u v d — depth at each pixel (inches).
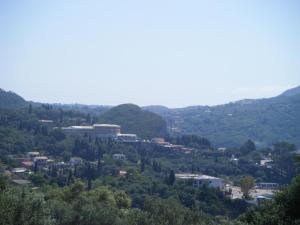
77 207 2459.4
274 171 5703.7
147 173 5157.5
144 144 7711.6
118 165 5767.7
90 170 4707.2
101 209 2465.6
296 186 1279.5
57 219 2316.7
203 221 2480.3
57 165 5531.5
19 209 1486.2
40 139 6929.1
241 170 5949.8
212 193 3853.3
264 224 1273.4
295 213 1268.5
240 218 1440.7
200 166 6181.1
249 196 4072.3
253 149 7071.9
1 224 1422.2
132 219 2466.8
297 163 1416.1
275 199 1332.4
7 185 1733.5
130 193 3981.3
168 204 2640.3
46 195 3004.4
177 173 5457.7
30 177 4350.4
